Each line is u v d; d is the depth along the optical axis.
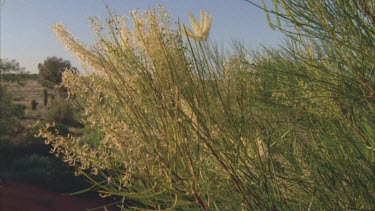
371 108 1.99
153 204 2.07
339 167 2.17
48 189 13.12
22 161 15.62
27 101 36.75
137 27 2.07
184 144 1.99
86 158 2.00
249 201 2.09
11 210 11.49
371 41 1.82
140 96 2.01
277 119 2.32
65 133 15.55
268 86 2.32
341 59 1.89
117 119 2.02
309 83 2.07
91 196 12.39
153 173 1.98
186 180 1.98
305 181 2.26
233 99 2.29
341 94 1.97
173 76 2.05
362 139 2.11
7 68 25.83
